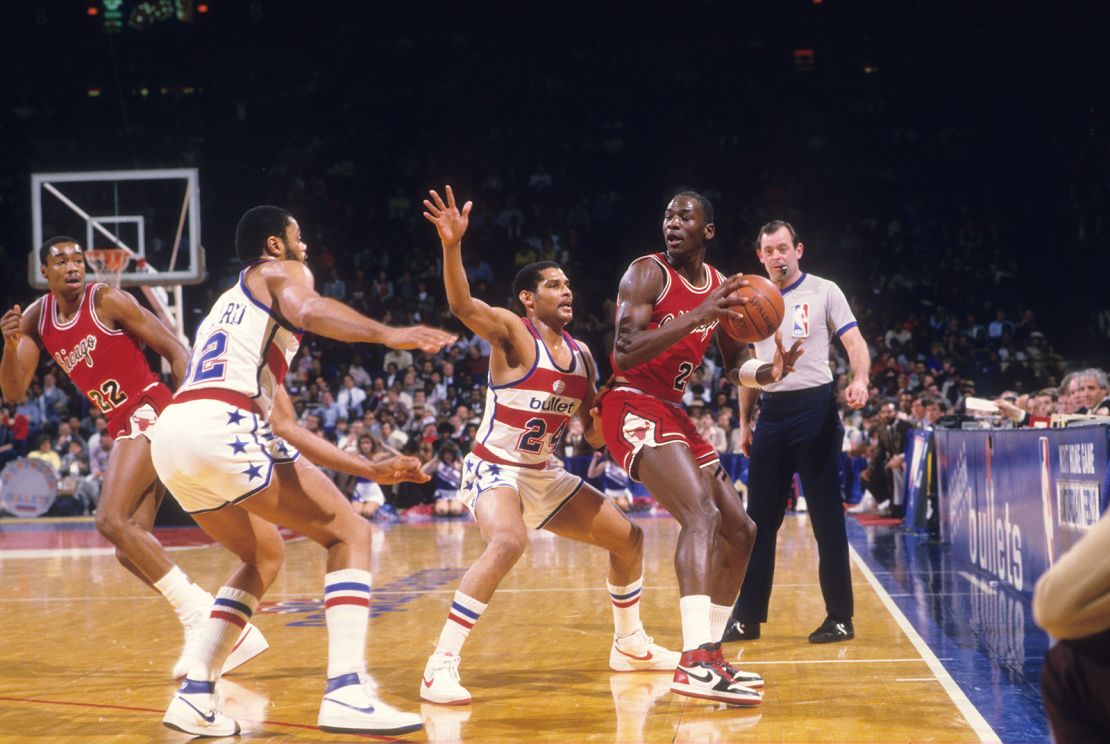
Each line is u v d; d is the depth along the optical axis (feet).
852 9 82.94
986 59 80.38
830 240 77.56
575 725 11.80
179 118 83.82
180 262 45.96
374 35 85.92
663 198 82.48
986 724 11.41
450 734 11.46
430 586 24.93
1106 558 5.21
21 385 16.46
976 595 21.50
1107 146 70.74
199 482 11.57
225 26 85.30
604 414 14.23
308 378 60.08
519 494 14.20
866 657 15.35
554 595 22.88
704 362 56.34
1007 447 22.26
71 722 12.35
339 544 11.80
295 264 12.08
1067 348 66.74
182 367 15.87
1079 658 5.82
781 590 22.86
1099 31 77.20
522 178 83.30
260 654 16.39
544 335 14.24
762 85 84.38
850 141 81.71
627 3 85.30
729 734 11.26
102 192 46.26
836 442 17.12
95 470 53.11
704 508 13.16
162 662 16.19
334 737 11.45
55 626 19.94
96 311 15.79
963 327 66.54
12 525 48.91
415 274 73.97
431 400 56.39
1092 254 68.03
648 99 85.30
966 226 73.72
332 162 84.12
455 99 85.46
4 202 78.89
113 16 84.53
